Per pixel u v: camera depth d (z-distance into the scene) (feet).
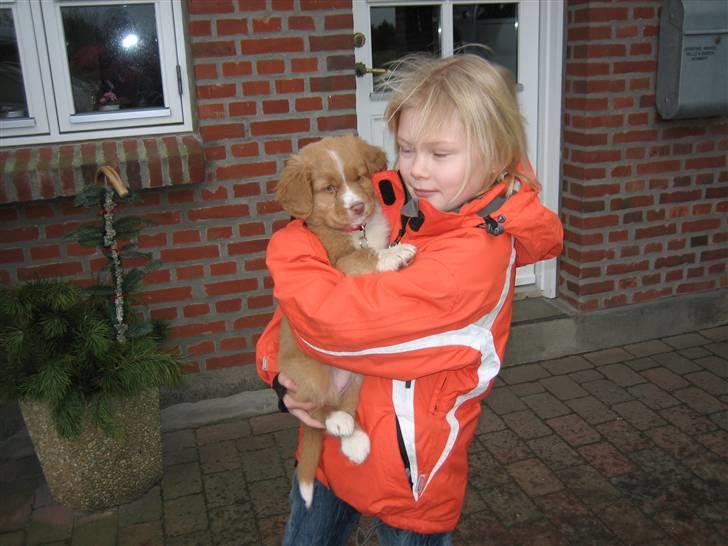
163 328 11.43
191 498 11.03
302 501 6.56
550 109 14.90
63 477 10.43
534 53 14.96
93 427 10.14
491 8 14.57
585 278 15.14
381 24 14.12
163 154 11.42
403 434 5.54
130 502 10.94
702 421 12.64
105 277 11.76
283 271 5.64
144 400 10.67
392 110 5.76
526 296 16.29
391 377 5.18
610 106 14.19
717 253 15.98
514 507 10.57
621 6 13.69
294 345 6.87
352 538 9.89
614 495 10.75
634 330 15.72
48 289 9.91
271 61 11.98
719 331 16.15
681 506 10.43
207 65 11.73
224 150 12.17
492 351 5.33
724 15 13.57
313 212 7.22
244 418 13.37
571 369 14.82
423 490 5.67
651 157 14.78
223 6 11.54
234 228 12.57
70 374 9.50
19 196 10.89
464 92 5.24
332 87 12.35
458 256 5.09
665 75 14.03
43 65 11.46
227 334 13.05
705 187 15.42
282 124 12.30
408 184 5.85
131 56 11.88
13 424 12.57
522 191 5.48
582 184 14.60
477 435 12.52
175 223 12.30
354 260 6.58
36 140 11.67
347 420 6.14
